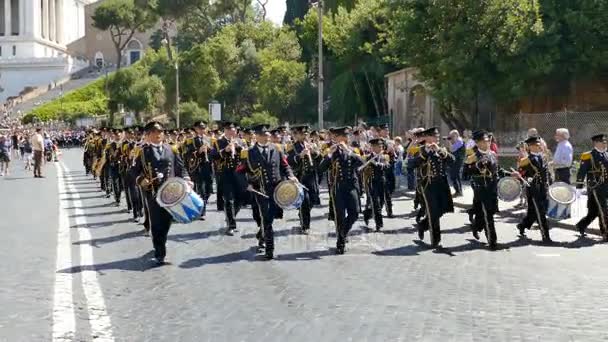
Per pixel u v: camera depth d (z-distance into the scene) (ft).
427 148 47.24
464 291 33.63
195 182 66.74
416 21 121.60
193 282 35.81
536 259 42.47
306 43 240.12
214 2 326.03
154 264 40.75
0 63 418.10
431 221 46.73
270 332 26.89
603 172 49.57
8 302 31.63
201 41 326.44
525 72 118.32
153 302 31.65
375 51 173.88
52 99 366.84
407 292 33.40
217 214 65.46
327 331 26.96
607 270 39.04
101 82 368.68
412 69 150.92
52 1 459.32
